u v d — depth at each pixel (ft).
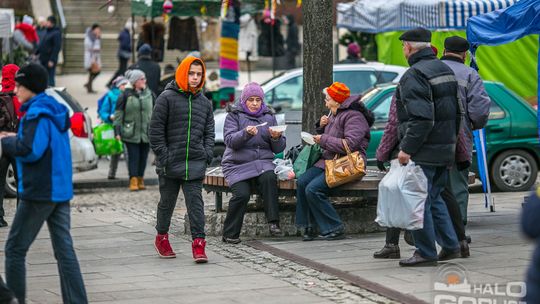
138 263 58.08
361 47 149.79
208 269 55.52
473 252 57.31
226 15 121.29
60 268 43.73
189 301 47.11
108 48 212.02
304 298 47.19
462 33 102.78
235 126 63.93
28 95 42.75
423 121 50.62
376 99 89.20
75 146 93.91
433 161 51.72
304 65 70.03
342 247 60.64
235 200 63.16
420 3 104.32
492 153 90.48
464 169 56.34
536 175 91.40
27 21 152.87
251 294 48.42
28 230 42.78
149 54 114.42
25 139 41.60
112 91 105.29
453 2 97.35
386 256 56.34
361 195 62.85
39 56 153.07
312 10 69.46
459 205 59.41
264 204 64.59
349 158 61.93
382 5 115.03
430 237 52.85
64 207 43.68
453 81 52.06
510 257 55.42
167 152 57.52
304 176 63.36
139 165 101.35
